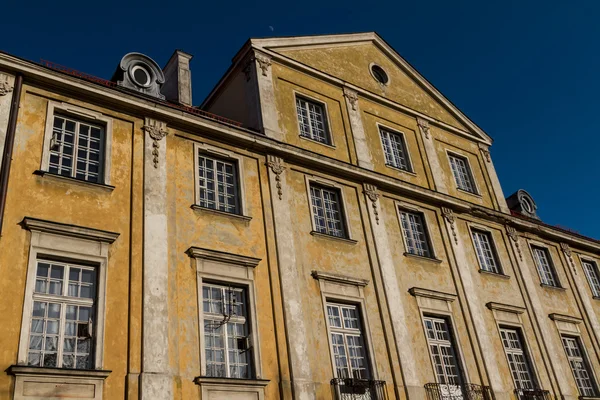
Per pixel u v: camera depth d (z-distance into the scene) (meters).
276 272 15.55
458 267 20.22
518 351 20.38
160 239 13.96
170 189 14.95
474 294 19.97
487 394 17.86
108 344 12.09
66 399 11.08
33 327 11.60
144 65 17.05
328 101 20.89
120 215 13.80
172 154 15.57
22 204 12.55
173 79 19.92
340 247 17.44
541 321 21.70
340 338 15.91
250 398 13.28
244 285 14.88
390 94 23.42
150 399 11.85
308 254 16.58
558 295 23.66
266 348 14.23
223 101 21.06
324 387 14.64
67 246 12.61
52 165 13.69
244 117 19.39
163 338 12.71
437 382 16.88
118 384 11.80
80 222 13.13
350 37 23.48
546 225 25.25
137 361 12.22
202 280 14.21
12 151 12.91
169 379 12.31
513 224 23.95
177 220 14.62
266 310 14.80
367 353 16.06
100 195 13.76
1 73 13.74
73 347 11.89
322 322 15.66
